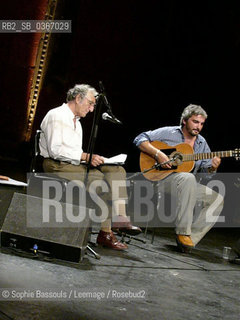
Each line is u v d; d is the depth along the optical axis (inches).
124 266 104.3
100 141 346.3
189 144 149.6
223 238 192.5
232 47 302.4
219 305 86.1
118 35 337.4
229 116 302.0
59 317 64.0
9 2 306.5
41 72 330.3
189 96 323.0
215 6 306.8
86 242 99.0
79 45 334.3
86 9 326.3
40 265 89.7
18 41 319.0
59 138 118.4
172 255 130.6
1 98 326.3
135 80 342.0
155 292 86.7
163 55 331.9
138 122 344.5
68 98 123.6
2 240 95.7
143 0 331.0
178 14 323.6
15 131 339.0
